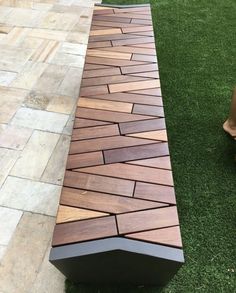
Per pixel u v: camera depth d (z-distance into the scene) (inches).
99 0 148.3
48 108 93.4
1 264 60.7
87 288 58.1
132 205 48.6
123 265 48.5
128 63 77.2
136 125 61.4
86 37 125.0
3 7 139.6
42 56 113.5
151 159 55.1
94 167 53.9
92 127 61.1
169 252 44.3
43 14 137.0
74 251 44.3
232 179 76.3
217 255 63.1
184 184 75.1
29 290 57.9
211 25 132.2
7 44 118.0
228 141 85.3
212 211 70.1
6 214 68.4
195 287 58.8
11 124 88.0
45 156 80.4
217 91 101.0
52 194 72.5
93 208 48.3
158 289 58.3
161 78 105.5
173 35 126.0
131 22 93.7
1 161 78.6
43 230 66.1
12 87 99.8
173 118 91.6
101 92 68.9
